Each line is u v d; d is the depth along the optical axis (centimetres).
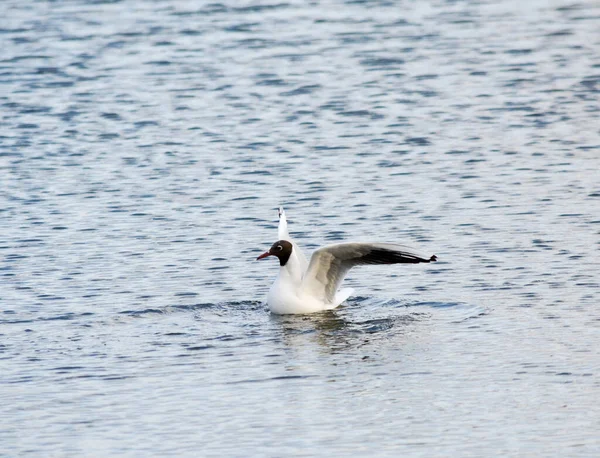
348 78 3169
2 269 1728
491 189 2106
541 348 1347
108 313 1530
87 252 1806
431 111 2791
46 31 3850
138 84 3153
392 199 2067
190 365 1340
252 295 1606
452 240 1811
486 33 3741
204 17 4066
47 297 1598
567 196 2034
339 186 2172
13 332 1459
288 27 3888
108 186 2216
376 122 2703
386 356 1354
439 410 1189
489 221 1903
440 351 1360
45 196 2150
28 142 2591
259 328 1473
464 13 4081
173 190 2177
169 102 2953
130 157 2444
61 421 1191
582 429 1127
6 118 2814
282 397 1240
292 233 1891
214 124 2728
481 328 1432
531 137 2505
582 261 1672
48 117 2820
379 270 1695
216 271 1706
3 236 1900
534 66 3256
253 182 2222
